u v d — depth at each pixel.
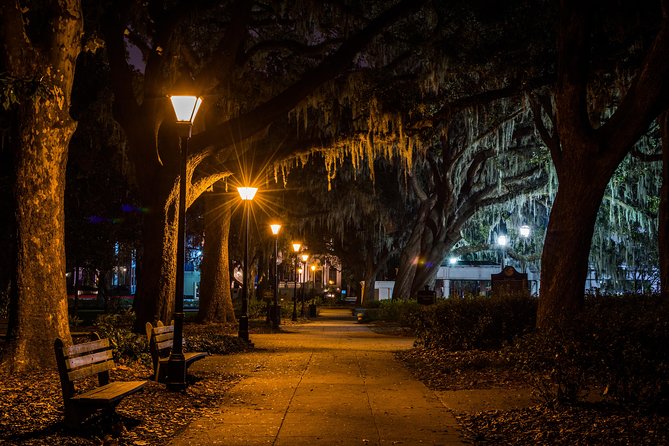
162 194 20.45
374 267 56.59
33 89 9.83
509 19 20.69
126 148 27.41
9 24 12.59
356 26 24.30
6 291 25.61
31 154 12.94
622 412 8.50
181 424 8.52
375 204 45.38
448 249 45.62
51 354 12.84
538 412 8.91
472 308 17.77
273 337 24.94
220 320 31.50
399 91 26.64
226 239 31.97
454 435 7.95
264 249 51.59
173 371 10.94
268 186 43.44
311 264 68.94
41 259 13.00
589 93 22.64
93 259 40.06
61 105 13.10
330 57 21.28
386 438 7.78
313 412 9.33
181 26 22.31
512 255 52.56
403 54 26.66
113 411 8.27
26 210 12.96
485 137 39.78
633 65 20.42
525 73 21.80
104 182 35.94
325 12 25.03
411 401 10.25
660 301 14.23
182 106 11.91
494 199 44.47
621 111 12.80
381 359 16.70
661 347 8.43
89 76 26.97
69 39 13.13
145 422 8.51
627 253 50.97
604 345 8.59
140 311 20.20
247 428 8.27
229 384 12.09
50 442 7.24
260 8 27.42
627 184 39.91
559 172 13.65
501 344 16.77
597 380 9.54
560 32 13.24
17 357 12.53
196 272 82.94
